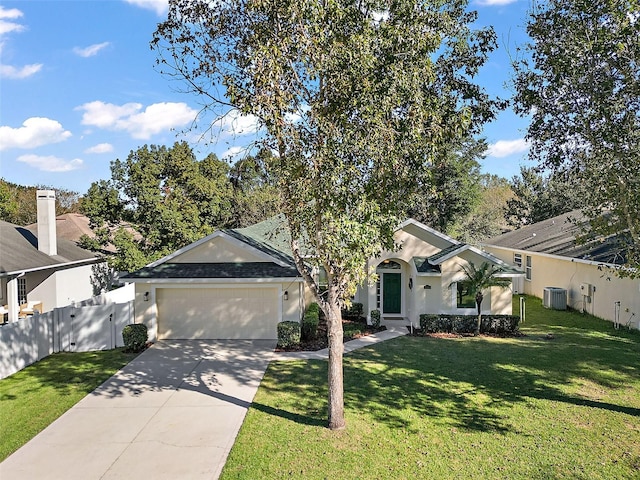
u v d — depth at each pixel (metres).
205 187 27.14
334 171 7.45
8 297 19.28
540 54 9.38
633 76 8.48
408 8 7.54
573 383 10.66
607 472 6.69
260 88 7.38
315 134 7.91
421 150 7.74
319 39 7.38
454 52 8.72
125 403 9.96
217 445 7.88
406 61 7.61
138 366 12.81
